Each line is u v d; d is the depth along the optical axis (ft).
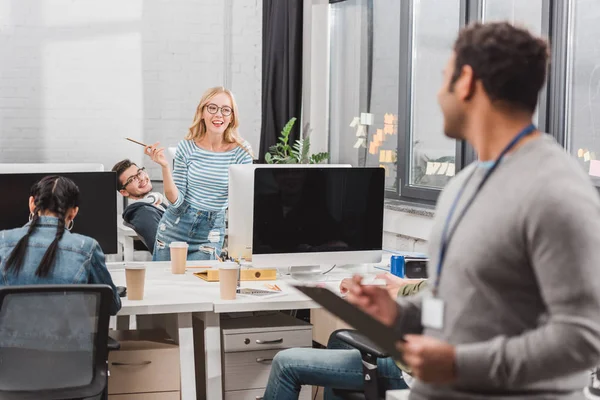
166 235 13.56
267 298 10.36
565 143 12.17
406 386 8.96
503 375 4.13
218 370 10.43
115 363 10.24
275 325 11.05
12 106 20.29
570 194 4.08
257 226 11.30
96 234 10.84
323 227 11.61
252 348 10.80
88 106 20.75
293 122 18.83
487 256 4.32
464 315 4.40
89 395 8.64
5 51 20.16
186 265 12.64
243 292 10.68
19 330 8.41
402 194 16.52
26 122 20.39
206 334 10.37
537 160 4.30
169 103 21.27
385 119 17.46
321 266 12.64
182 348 10.31
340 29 19.36
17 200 10.59
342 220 11.71
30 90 20.35
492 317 4.34
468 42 4.56
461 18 14.48
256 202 11.27
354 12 18.69
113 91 20.89
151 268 12.47
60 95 20.54
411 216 15.07
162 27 21.15
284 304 10.30
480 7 14.06
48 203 9.05
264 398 9.66
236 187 12.01
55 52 20.44
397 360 4.36
